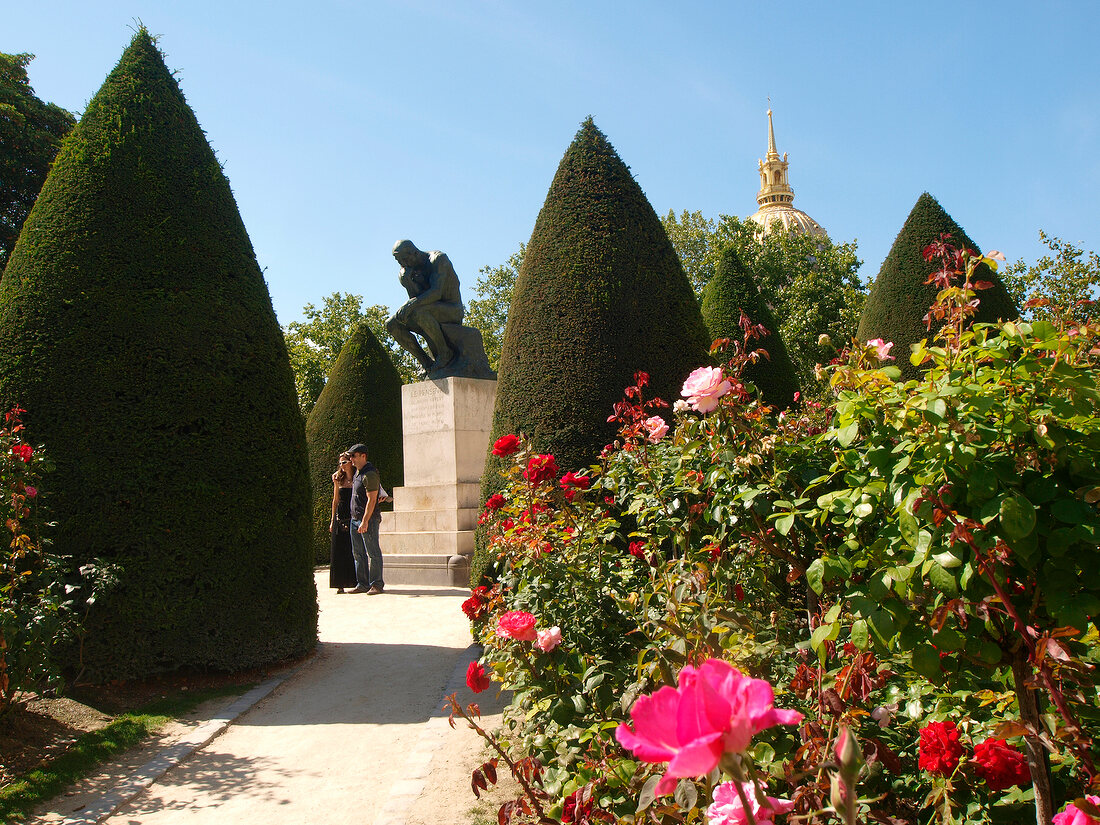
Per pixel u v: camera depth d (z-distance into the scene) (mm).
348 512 12234
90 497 6594
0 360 6703
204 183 7605
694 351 8781
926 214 12539
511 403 8766
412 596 11648
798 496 3340
